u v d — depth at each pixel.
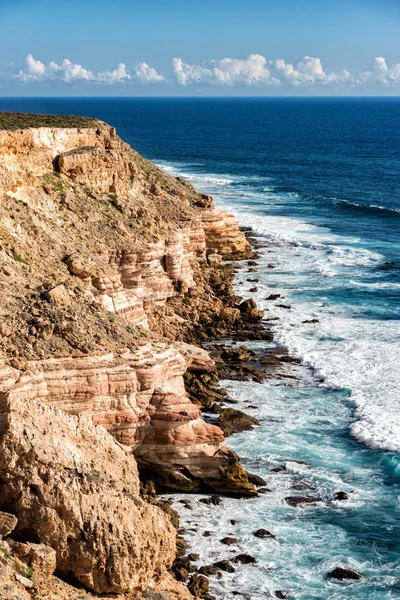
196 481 38.50
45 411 29.06
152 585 27.66
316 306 68.50
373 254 87.12
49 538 25.67
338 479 40.34
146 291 59.12
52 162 59.31
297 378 53.22
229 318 62.81
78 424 30.42
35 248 46.62
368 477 40.62
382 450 43.22
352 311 67.44
